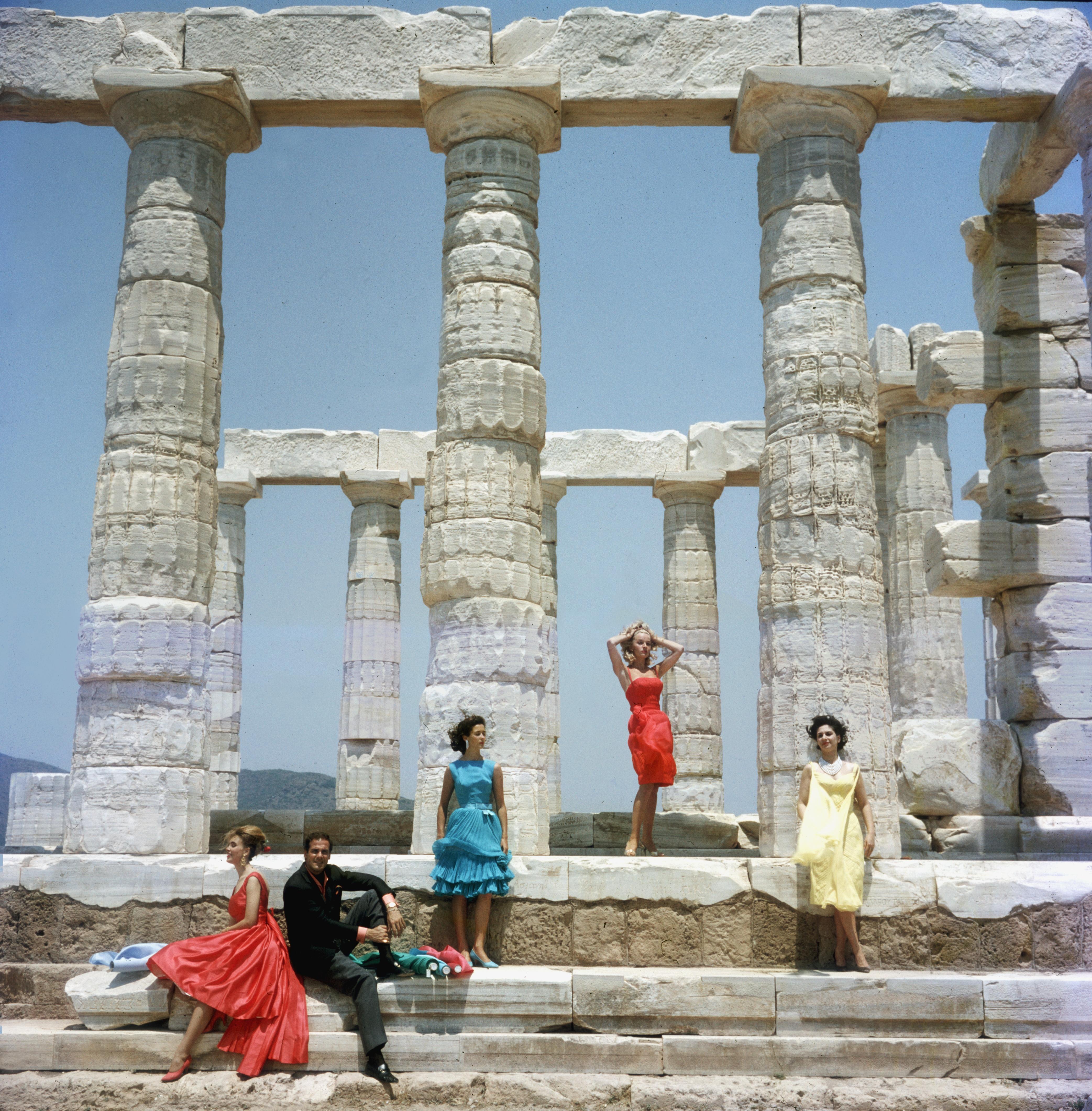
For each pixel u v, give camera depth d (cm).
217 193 1059
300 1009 727
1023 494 1172
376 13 1062
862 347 1009
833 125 1033
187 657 963
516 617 946
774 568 982
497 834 826
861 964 795
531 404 992
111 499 980
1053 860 1041
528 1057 725
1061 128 1058
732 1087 698
